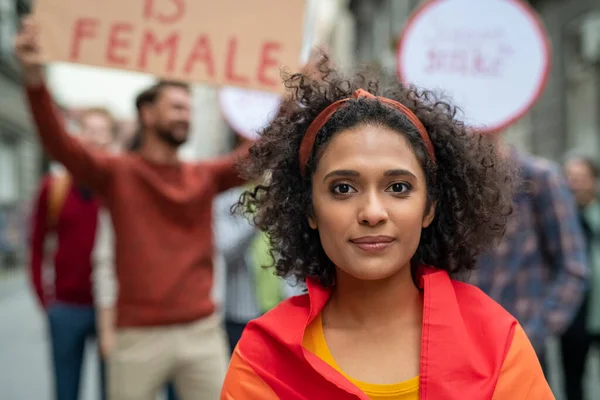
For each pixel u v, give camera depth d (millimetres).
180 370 2717
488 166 1504
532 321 2426
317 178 1300
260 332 1328
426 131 1373
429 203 1347
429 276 1297
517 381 1218
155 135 2727
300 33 2592
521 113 2977
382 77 1606
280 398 1276
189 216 2719
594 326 3889
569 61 10578
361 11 20594
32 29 2486
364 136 1247
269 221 1501
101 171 2674
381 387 1238
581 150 9812
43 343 7098
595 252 3932
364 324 1310
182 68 2594
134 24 2594
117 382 2658
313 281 1369
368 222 1217
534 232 2445
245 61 2594
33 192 19047
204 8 2609
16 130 17391
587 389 4676
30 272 3637
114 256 2727
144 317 2639
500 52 2996
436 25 3033
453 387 1199
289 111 1496
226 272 3438
